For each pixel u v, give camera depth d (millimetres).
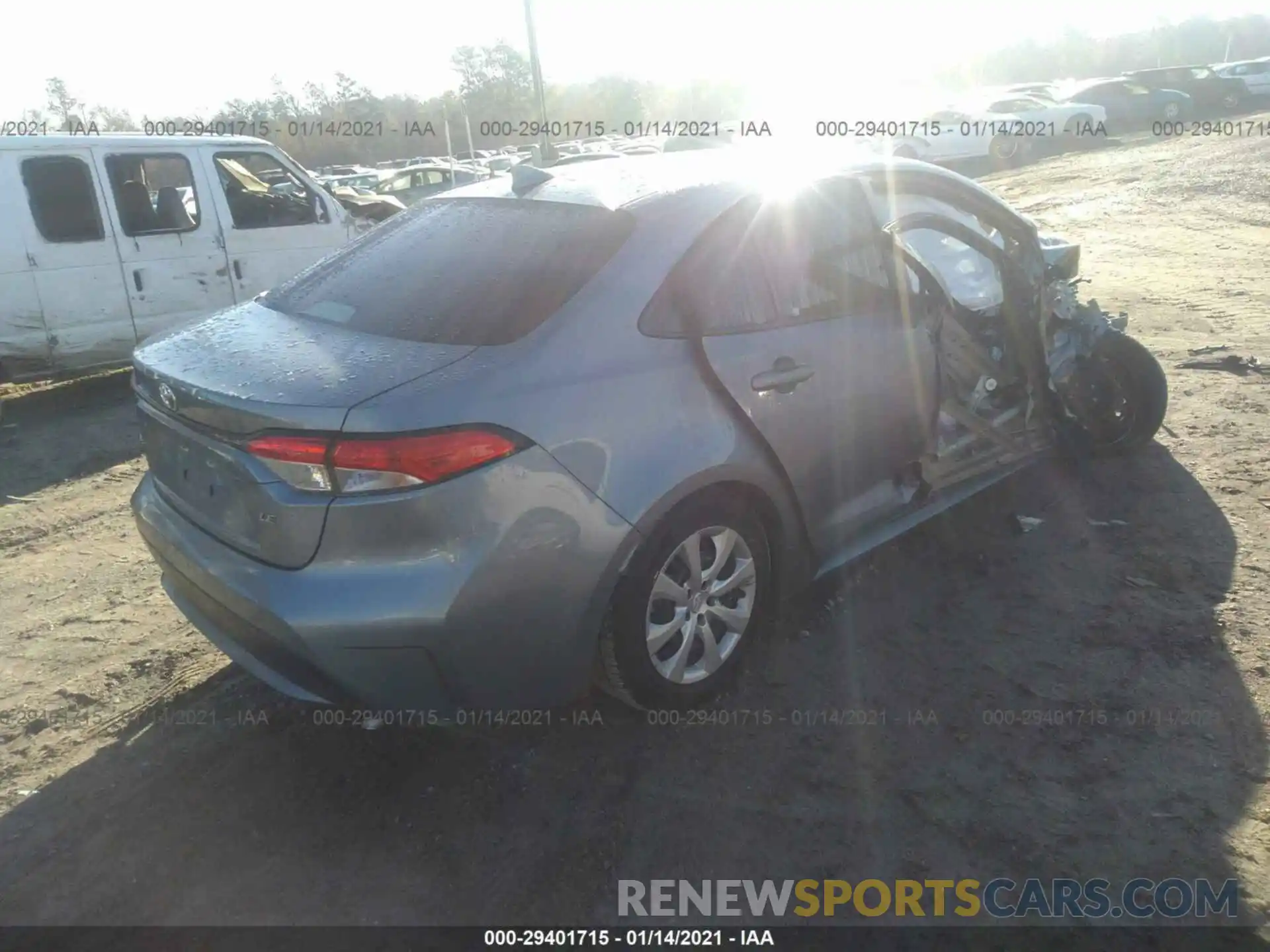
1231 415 5359
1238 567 3816
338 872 2584
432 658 2531
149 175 7945
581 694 2850
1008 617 3584
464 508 2467
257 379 2658
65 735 3186
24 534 4887
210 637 2906
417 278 3102
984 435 4094
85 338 7430
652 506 2754
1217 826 2588
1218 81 30438
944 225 3809
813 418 3229
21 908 2500
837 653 3428
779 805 2742
